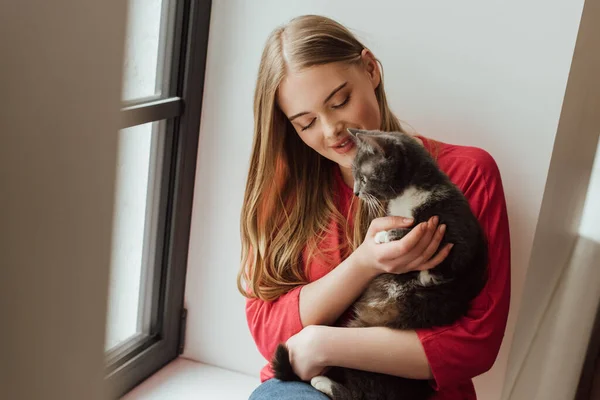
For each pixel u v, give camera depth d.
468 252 1.27
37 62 0.25
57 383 0.28
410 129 1.67
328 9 1.67
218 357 1.99
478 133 1.62
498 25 1.54
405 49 1.63
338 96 1.33
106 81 0.27
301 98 1.33
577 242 2.89
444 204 1.28
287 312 1.38
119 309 1.80
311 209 1.48
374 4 1.63
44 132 0.26
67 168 0.27
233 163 1.84
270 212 1.49
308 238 1.47
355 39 1.40
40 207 0.26
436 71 1.62
